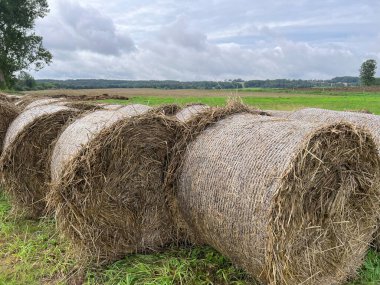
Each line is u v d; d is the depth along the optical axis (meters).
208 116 5.37
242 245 4.19
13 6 47.09
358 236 4.49
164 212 5.57
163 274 4.79
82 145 5.05
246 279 4.79
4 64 48.12
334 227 4.26
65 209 5.00
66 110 7.00
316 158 3.90
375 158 4.26
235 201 4.23
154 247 5.61
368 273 4.86
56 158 6.07
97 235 5.18
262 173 4.02
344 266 4.47
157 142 5.39
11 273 5.02
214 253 5.37
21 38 48.50
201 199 4.76
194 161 5.02
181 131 5.43
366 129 4.12
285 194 3.80
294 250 3.99
